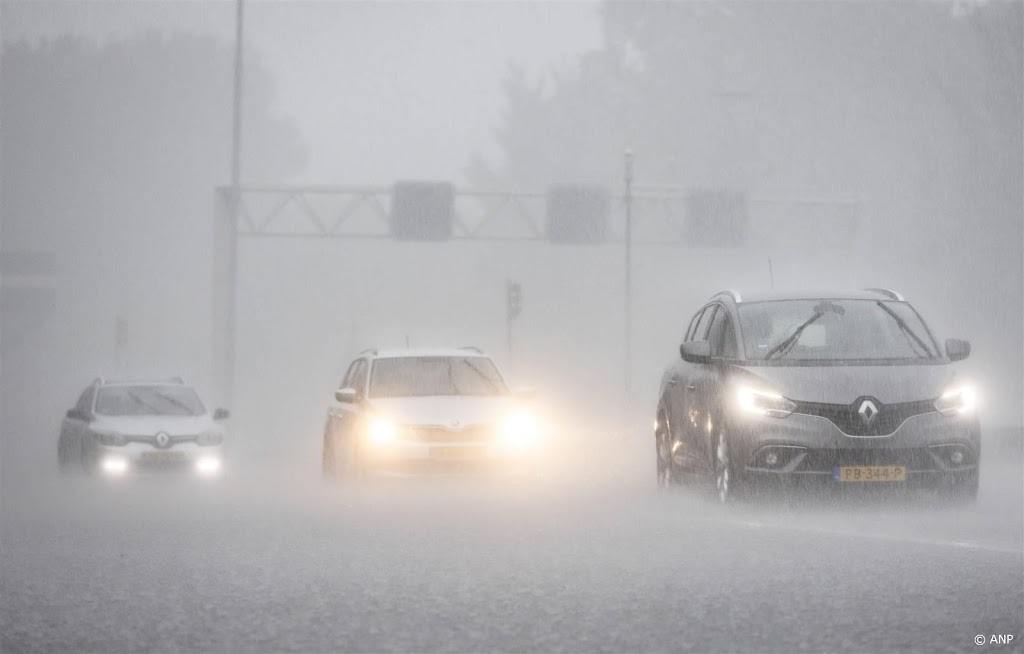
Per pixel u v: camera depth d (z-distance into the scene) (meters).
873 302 39.22
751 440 35.00
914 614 21.84
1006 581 24.94
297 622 21.91
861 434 34.53
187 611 23.11
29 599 24.59
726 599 23.44
